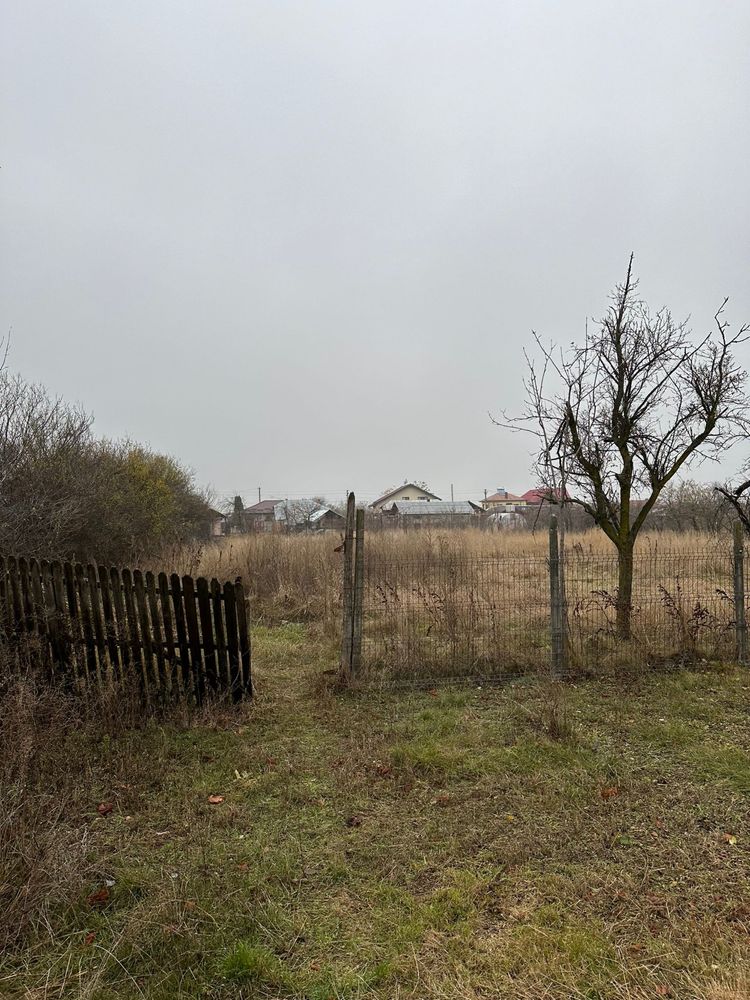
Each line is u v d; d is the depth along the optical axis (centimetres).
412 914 297
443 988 251
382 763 468
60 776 425
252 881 323
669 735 512
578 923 288
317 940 281
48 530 1114
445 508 5528
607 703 594
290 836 370
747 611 818
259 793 426
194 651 580
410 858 346
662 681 655
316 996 249
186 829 377
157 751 484
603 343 789
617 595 790
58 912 296
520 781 434
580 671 679
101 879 326
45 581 602
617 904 301
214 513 2895
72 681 582
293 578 1216
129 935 280
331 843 362
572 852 347
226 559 1334
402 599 903
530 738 508
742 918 289
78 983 254
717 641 724
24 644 581
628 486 773
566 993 246
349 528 661
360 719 564
